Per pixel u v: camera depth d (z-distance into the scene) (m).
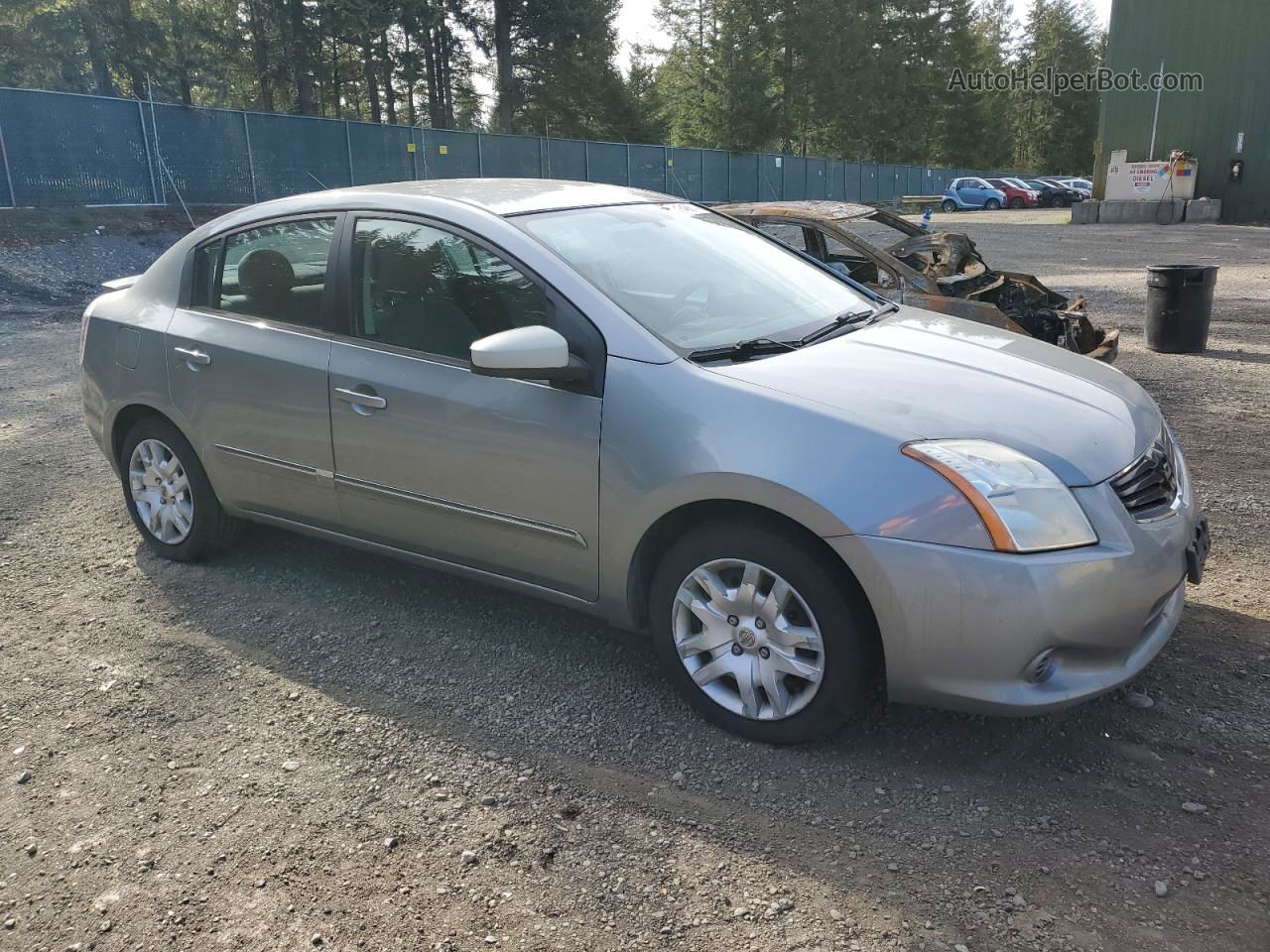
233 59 40.59
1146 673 3.38
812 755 2.97
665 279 3.50
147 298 4.40
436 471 3.46
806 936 2.26
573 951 2.24
